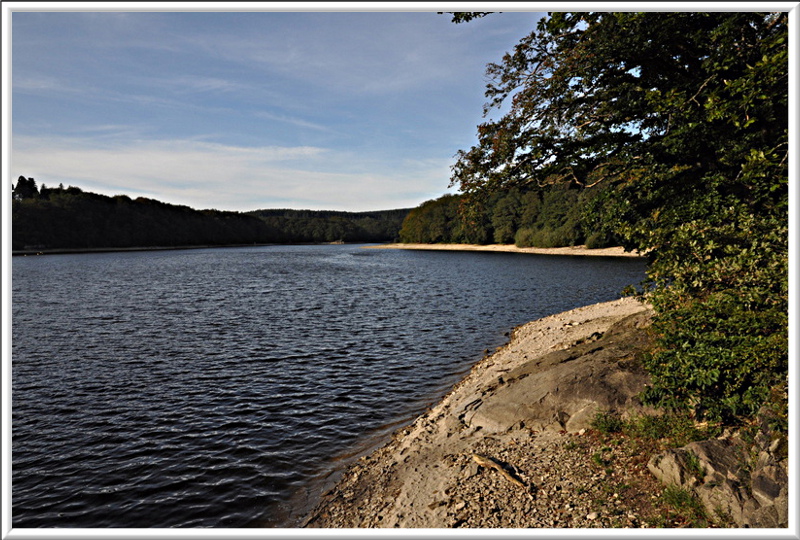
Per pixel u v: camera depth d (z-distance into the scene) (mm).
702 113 8539
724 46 7934
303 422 11180
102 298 33688
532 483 6613
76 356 17250
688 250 7859
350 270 62656
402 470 8258
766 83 6781
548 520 5668
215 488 8352
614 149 10664
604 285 40062
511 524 5738
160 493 8242
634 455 6785
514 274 51938
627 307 21188
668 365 7012
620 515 5500
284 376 14734
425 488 7266
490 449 8023
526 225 113125
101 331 21859
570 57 9375
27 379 14539
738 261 6910
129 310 28109
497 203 120688
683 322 7027
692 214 8773
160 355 17344
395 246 160125
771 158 6852
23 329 22344
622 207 10648
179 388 13648
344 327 22703
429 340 19812
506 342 19375
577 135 10781
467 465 7523
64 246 129750
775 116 7734
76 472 8977
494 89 10898
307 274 56031
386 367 15727
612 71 9617
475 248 122625
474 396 10859
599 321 18406
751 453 5637
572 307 28656
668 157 9641
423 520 6344
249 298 33688
